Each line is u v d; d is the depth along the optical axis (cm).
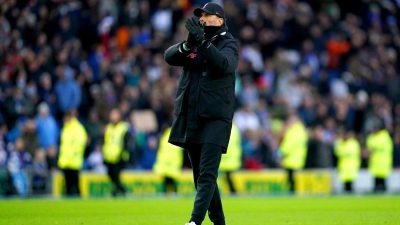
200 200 2377
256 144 7612
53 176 6462
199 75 2464
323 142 7456
